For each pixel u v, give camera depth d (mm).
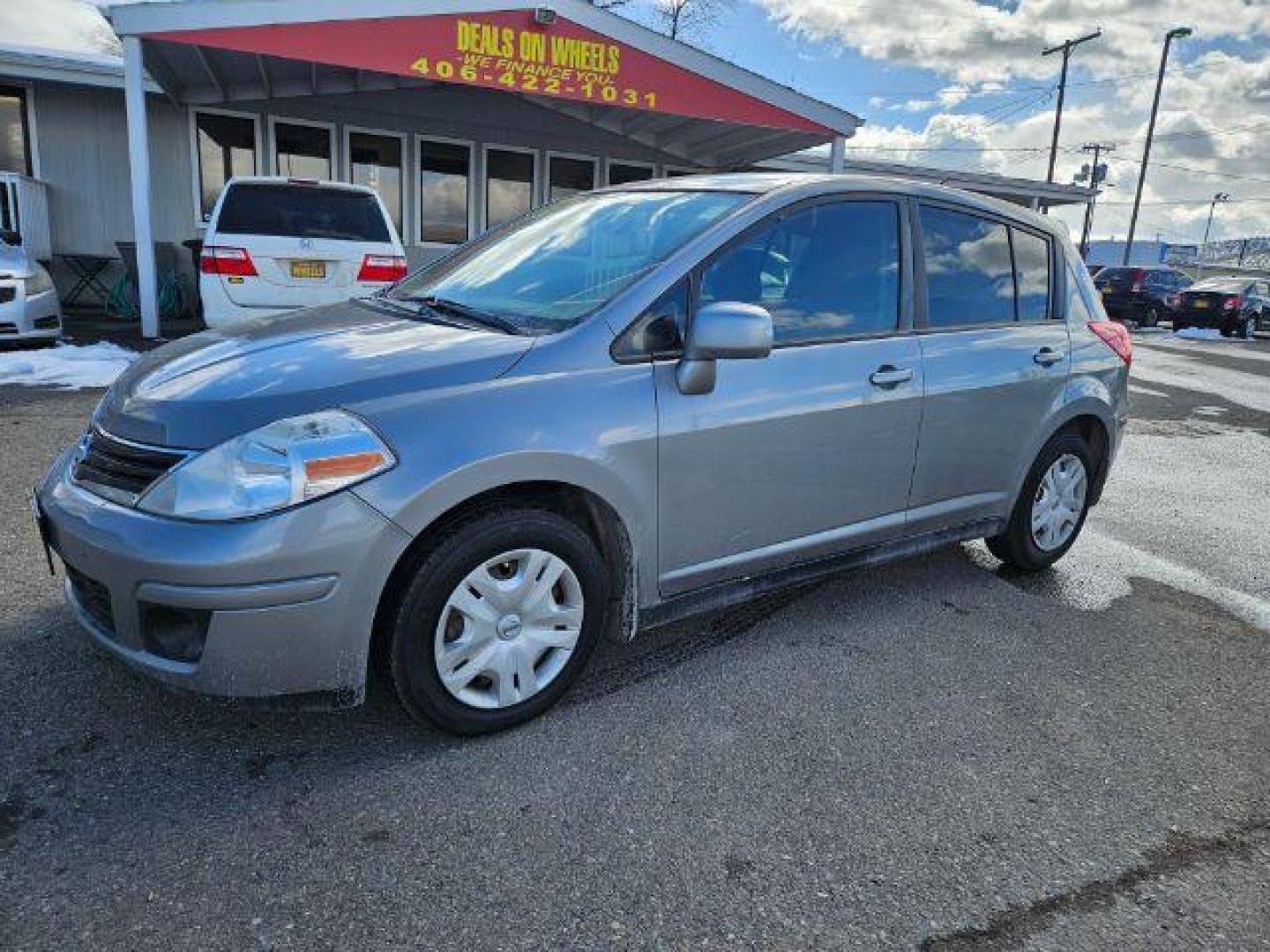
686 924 2090
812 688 3221
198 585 2311
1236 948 2102
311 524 2363
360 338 2908
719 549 3201
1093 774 2787
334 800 2467
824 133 12922
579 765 2682
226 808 2406
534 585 2801
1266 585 4535
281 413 2453
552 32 10977
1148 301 23984
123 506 2453
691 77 11852
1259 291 23172
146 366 2979
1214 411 10180
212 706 2863
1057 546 4508
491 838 2344
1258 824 2578
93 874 2145
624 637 3094
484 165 14695
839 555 3602
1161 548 5062
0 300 8750
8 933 1956
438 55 10422
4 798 2396
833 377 3371
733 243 3164
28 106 12391
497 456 2592
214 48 10406
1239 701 3309
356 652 2486
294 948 1960
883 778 2699
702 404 3027
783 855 2338
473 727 2764
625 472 2869
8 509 4492
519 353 2760
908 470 3701
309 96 13281
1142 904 2234
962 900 2215
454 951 1979
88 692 2908
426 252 14586
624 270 3133
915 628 3785
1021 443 4141
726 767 2715
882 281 3625
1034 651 3635
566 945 2010
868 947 2051
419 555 2586
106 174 12891
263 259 7746
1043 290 4324
